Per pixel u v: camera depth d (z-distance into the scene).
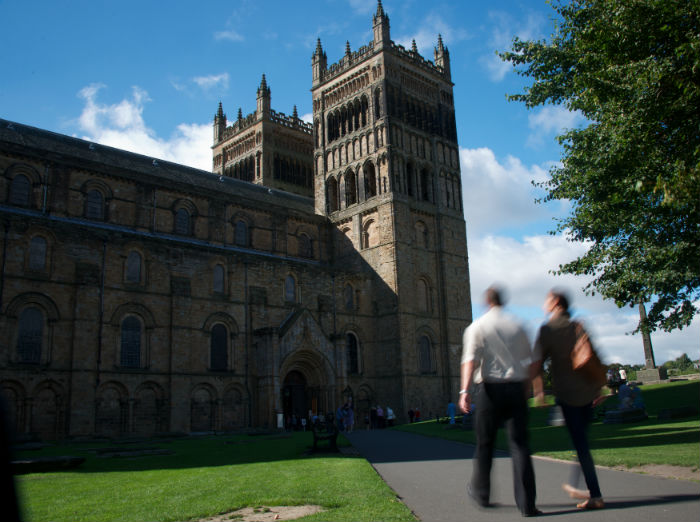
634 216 30.03
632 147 27.00
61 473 21.86
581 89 32.12
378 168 83.06
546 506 10.79
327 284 73.94
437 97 93.06
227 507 12.80
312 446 28.94
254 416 61.72
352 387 73.44
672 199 22.02
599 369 10.70
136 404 53.94
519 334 10.20
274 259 68.31
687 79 23.97
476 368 10.51
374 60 86.69
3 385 47.16
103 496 15.55
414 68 90.12
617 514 9.80
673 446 19.81
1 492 3.98
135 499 14.71
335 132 91.12
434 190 87.38
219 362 61.00
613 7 25.67
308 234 84.12
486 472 10.32
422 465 20.11
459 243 88.19
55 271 51.66
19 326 49.09
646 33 25.27
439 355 80.69
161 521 11.80
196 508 12.89
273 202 85.25
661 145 26.55
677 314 29.98
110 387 52.75
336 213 87.12
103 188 63.25
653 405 44.88
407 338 76.38
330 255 86.25
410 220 82.25
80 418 49.97
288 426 65.38
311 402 67.31
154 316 56.84
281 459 25.03
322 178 90.19
